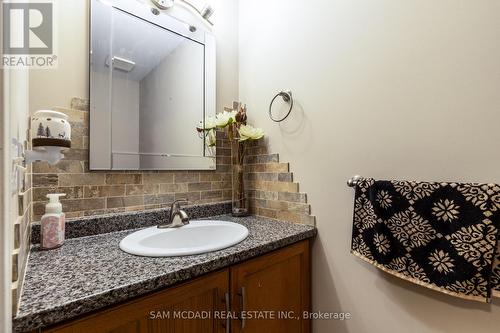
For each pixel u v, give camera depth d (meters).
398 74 0.93
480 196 0.71
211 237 1.16
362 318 1.01
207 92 1.41
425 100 0.87
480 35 0.76
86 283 0.58
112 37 1.07
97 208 1.01
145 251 0.77
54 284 0.58
